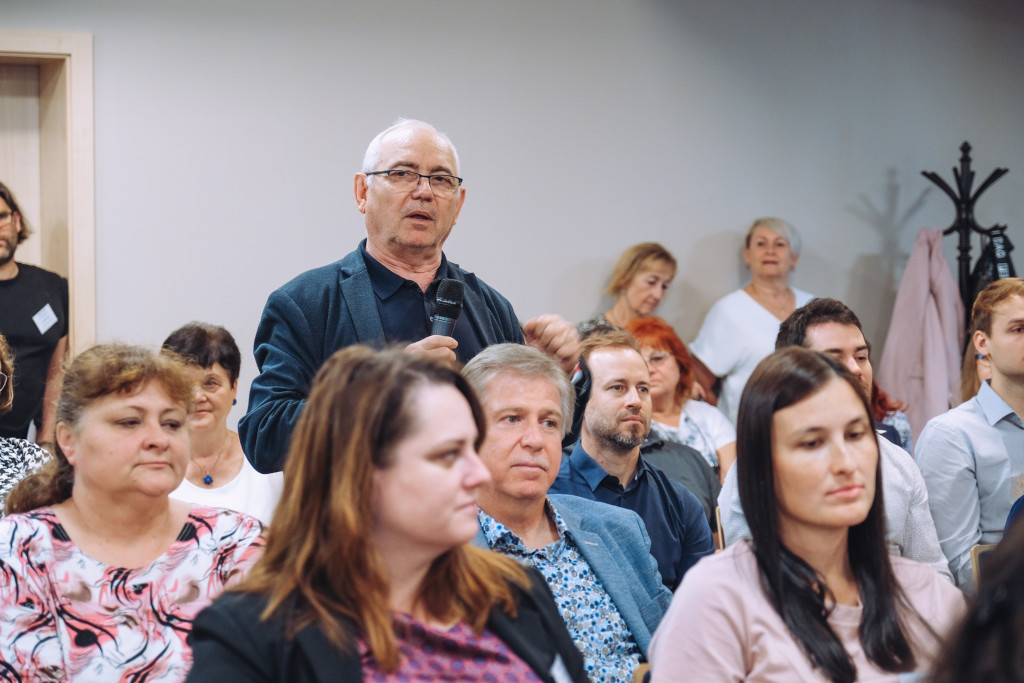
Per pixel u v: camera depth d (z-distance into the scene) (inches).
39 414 153.3
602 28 184.1
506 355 78.2
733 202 192.7
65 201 158.6
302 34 167.2
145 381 67.5
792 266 188.5
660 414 153.3
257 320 164.9
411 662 50.1
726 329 184.7
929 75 205.8
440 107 174.9
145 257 160.2
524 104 179.5
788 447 59.8
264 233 165.3
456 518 49.5
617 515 84.4
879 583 61.5
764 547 60.2
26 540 66.5
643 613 80.4
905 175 204.1
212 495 107.7
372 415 49.1
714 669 58.7
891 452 99.0
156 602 67.4
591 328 117.3
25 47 154.9
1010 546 33.9
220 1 163.3
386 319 89.6
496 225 178.5
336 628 47.4
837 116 199.6
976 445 112.7
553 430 78.1
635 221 186.4
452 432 49.6
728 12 192.2
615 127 185.0
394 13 171.9
